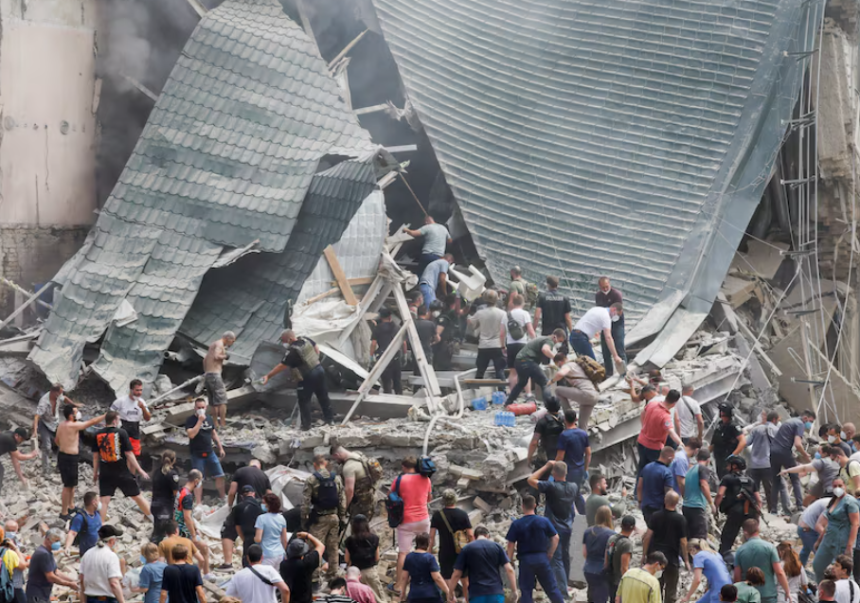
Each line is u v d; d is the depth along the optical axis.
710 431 45.00
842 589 26.89
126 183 47.34
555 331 40.12
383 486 37.16
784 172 54.50
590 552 28.48
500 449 36.06
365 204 46.62
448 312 46.22
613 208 51.00
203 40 50.03
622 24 54.78
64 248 52.41
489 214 52.00
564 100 53.88
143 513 36.53
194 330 44.62
